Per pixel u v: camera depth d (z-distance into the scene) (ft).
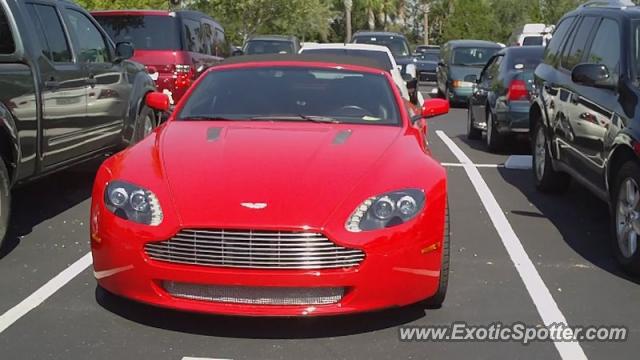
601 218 24.61
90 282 17.92
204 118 19.34
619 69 20.77
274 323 15.46
